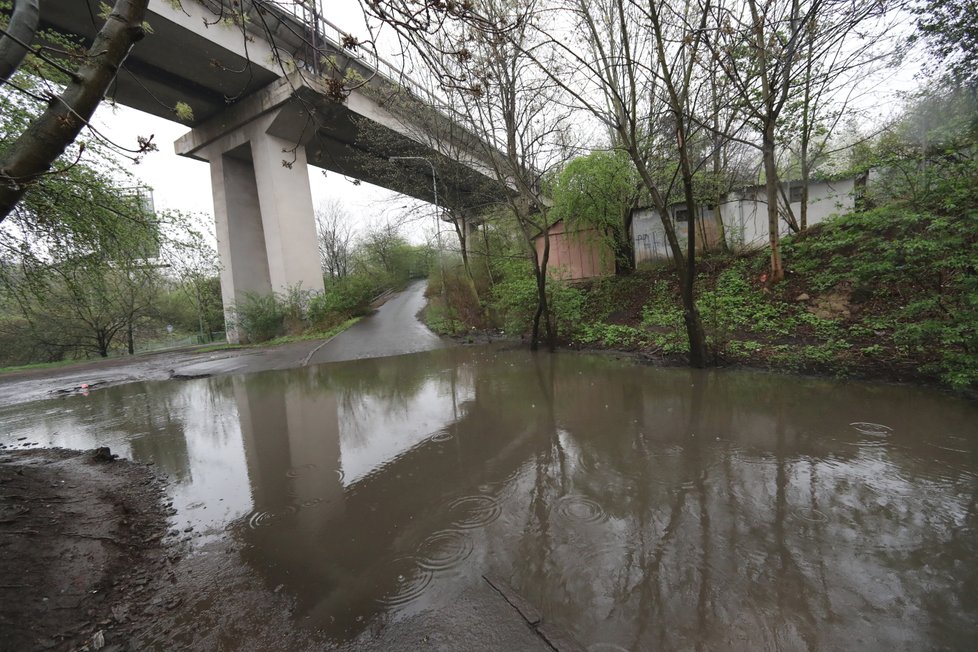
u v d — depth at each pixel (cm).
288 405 804
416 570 292
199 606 269
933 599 238
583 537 316
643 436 508
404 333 1750
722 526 318
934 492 346
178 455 566
